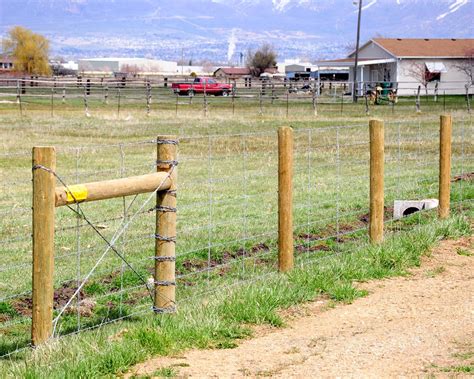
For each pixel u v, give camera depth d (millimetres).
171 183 7781
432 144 27016
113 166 22047
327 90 74438
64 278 10305
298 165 22125
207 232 12867
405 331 7324
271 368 6402
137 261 10883
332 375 6211
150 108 47125
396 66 74375
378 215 10680
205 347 6980
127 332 7156
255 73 119062
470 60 74688
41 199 6609
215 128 33906
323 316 7973
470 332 7258
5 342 8047
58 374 6039
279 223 9414
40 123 35000
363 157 24484
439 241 11102
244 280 9633
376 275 9477
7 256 11594
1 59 106750
